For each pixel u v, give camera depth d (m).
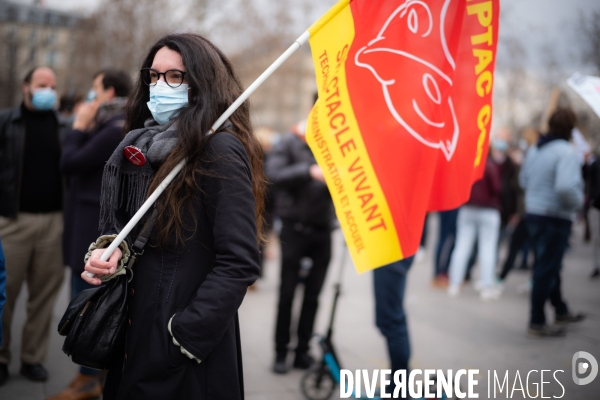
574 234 13.30
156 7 22.36
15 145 3.53
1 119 3.57
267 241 2.16
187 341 1.67
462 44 2.47
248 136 2.00
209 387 1.78
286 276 4.05
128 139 1.86
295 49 2.11
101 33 22.97
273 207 5.87
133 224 1.76
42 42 23.70
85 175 3.22
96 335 1.77
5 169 3.52
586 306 6.02
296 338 4.58
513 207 8.02
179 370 1.72
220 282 1.71
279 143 4.19
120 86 3.32
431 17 2.41
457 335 4.96
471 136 2.49
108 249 1.76
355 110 2.35
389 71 2.37
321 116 2.35
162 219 1.77
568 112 4.79
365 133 2.35
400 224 2.33
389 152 2.35
